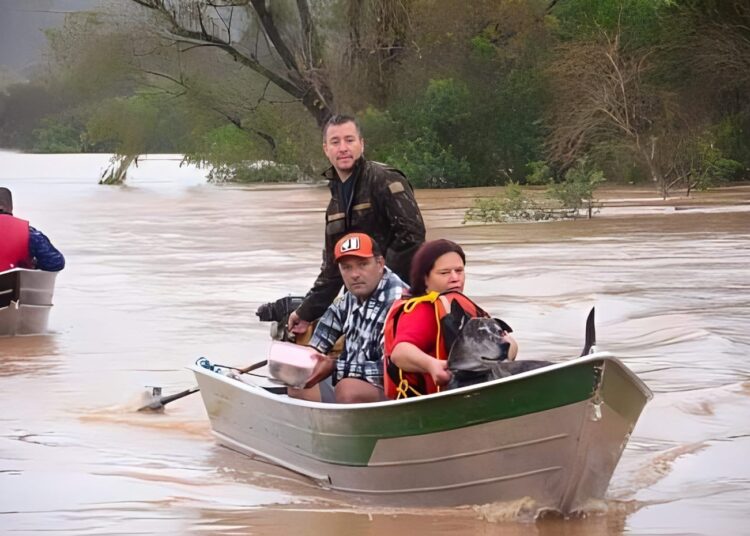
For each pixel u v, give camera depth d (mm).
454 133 43156
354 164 7258
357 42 41406
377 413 5699
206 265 17344
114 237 22891
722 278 14445
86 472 6559
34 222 27297
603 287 13758
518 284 14156
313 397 6883
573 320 11633
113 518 5738
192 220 27656
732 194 32312
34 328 11586
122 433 7527
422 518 5633
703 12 38156
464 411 5430
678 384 8688
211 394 7148
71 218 28672
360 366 6512
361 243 6469
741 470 6461
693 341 10320
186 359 10102
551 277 14680
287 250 19453
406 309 5871
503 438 5418
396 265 7199
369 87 42250
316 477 6262
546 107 42188
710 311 11891
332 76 41531
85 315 12703
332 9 41250
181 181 52375
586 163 37812
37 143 83312
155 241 21828
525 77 42250
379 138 42812
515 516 5551
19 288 11430
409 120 42812
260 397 6531
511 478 5508
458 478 5609
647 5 39469
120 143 50750
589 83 37094
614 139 37344
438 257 5930
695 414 7773
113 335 11406
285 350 6645
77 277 16094
